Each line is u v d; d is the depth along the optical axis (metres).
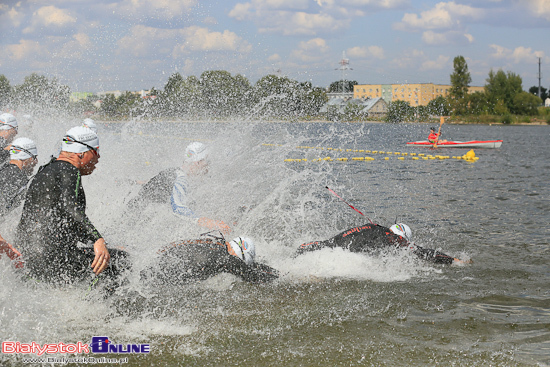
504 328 3.89
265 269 4.66
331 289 4.74
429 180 13.37
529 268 5.51
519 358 3.37
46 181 3.62
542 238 6.89
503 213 8.72
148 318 3.93
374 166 17.11
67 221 3.61
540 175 14.59
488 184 12.63
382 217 8.33
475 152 23.86
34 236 3.63
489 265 5.62
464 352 3.45
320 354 3.39
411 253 5.43
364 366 3.22
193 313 4.07
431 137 26.20
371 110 57.25
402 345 3.55
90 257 3.79
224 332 3.73
